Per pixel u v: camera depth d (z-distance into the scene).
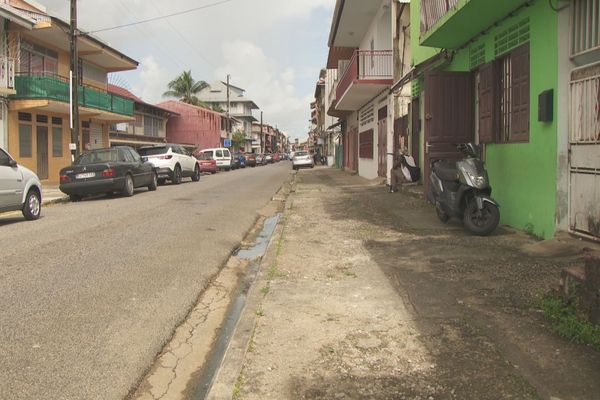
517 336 4.20
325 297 5.50
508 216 8.90
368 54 20.05
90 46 26.06
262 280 6.30
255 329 4.62
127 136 39.94
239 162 50.94
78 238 9.16
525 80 8.27
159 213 12.59
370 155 25.06
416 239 8.28
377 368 3.80
